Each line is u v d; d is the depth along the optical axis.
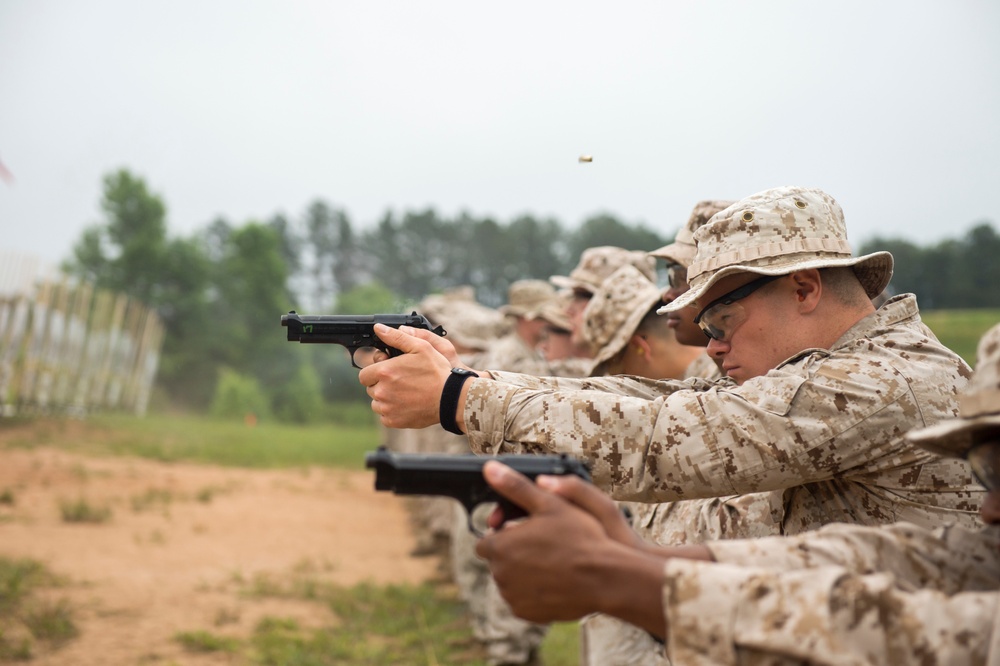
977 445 1.53
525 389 2.29
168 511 11.30
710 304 2.43
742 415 2.13
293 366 45.09
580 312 5.45
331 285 81.62
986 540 1.64
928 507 2.13
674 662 1.41
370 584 8.20
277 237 48.56
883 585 1.42
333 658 6.17
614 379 2.80
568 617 1.49
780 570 1.59
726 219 2.41
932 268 36.69
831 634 1.37
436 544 9.95
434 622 7.21
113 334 23.92
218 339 44.66
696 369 3.69
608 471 2.17
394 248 80.00
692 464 2.13
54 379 20.19
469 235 79.50
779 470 2.11
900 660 1.36
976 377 1.51
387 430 12.41
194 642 6.16
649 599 1.44
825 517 2.30
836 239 2.39
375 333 2.58
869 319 2.38
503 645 6.05
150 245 44.19
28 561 7.81
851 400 2.11
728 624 1.39
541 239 78.12
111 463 15.55
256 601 7.46
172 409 38.44
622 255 5.38
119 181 44.59
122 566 8.23
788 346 2.37
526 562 1.46
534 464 1.61
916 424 2.11
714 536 2.80
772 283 2.37
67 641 6.01
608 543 1.47
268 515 11.81
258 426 31.98
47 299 19.38
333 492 14.66
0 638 5.86
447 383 2.31
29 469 13.69
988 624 1.36
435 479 1.58
